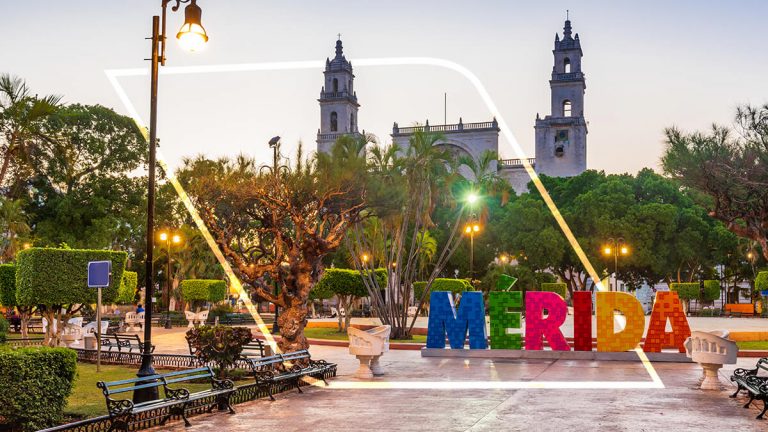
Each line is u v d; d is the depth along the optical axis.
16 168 48.22
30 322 35.75
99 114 54.62
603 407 13.36
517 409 13.13
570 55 103.50
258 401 14.08
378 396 14.77
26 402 10.21
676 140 22.08
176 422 11.80
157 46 13.36
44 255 21.38
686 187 24.36
